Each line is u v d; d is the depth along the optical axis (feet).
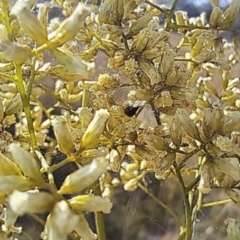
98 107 0.19
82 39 0.20
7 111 0.19
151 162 0.19
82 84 0.19
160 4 0.25
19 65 0.17
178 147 0.19
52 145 0.24
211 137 0.19
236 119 0.19
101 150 0.18
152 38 0.18
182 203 0.33
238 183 0.20
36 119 0.24
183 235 0.22
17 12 0.16
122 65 0.19
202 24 0.23
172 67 0.19
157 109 0.19
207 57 0.22
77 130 0.18
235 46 0.21
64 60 0.16
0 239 0.18
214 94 0.23
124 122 0.19
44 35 0.16
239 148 0.19
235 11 0.21
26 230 0.27
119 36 0.19
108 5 0.19
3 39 0.18
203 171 0.19
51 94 0.24
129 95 0.19
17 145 0.15
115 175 0.28
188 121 0.19
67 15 0.23
